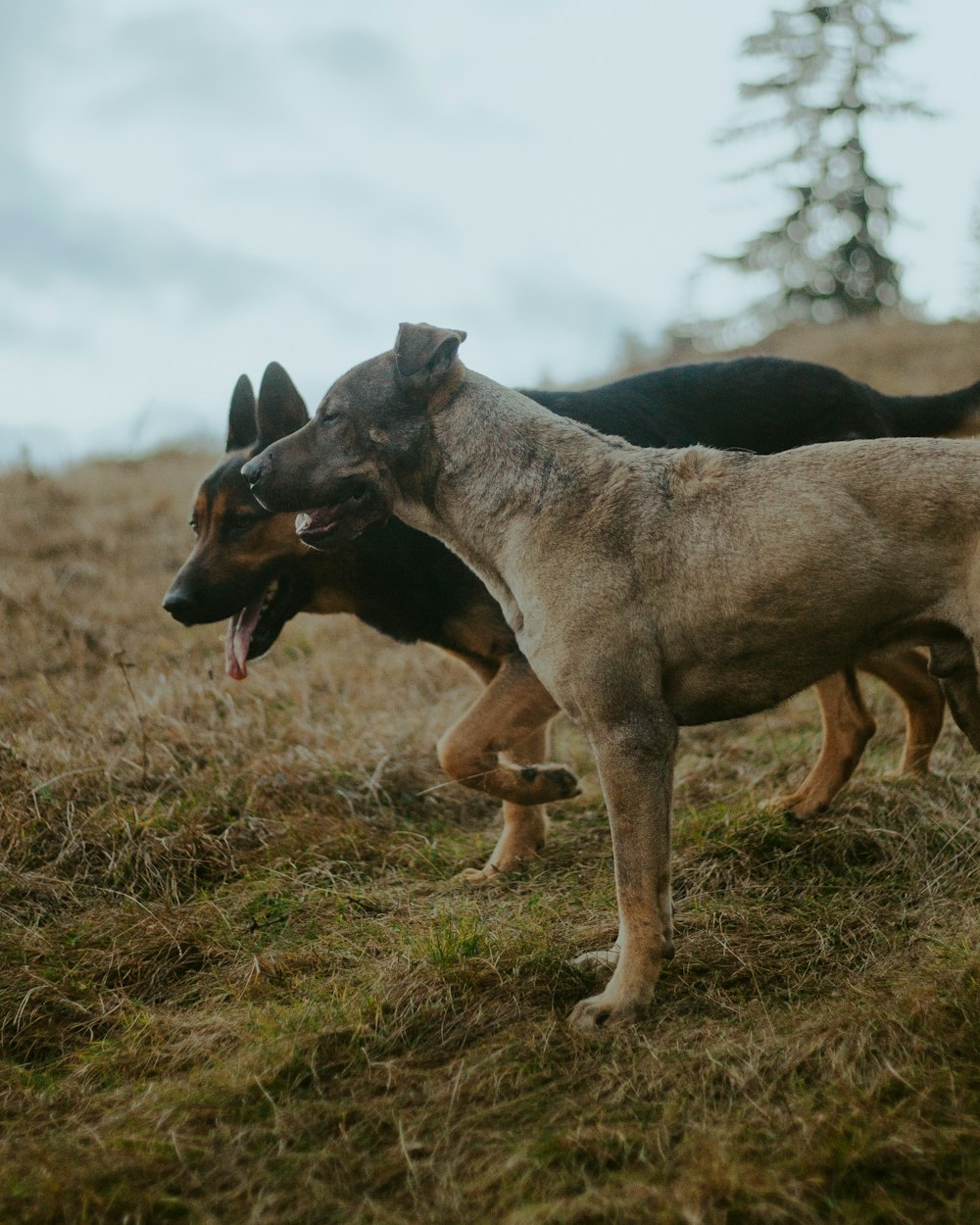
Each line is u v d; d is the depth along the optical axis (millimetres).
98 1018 3176
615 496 3217
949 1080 2482
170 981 3430
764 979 3148
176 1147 2420
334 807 4773
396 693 6391
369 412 3520
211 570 4609
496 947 3338
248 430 4922
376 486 3564
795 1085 2566
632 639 3072
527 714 3992
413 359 3408
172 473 12844
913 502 2926
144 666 6633
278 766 4984
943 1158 2246
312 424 3609
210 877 4215
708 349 22812
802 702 6180
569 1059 2791
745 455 3227
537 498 3314
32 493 10867
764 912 3568
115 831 4305
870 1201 2154
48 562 9062
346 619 7898
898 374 14953
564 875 4125
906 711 4629
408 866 4375
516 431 3432
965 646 3023
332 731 5562
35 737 5246
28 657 6719
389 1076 2693
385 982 3139
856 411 4469
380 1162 2385
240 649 4758
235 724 5383
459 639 4543
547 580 3197
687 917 3535
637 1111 2520
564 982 3178
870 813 4234
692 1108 2508
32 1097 2756
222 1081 2689
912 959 3127
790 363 4543
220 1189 2340
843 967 3182
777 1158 2291
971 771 4691
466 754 3990
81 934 3672
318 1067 2762
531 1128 2480
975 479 2900
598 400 4367
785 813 4297
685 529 3105
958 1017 2719
